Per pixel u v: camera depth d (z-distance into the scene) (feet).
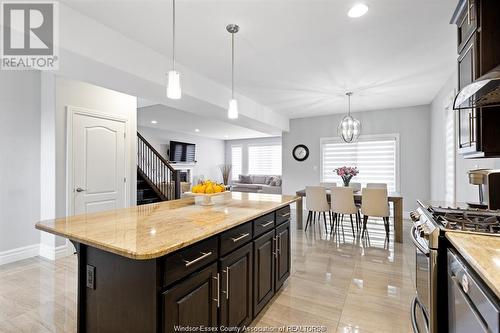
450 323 4.35
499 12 5.84
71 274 9.41
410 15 7.51
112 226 5.13
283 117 21.79
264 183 35.04
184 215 6.17
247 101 16.30
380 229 16.10
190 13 7.38
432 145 17.24
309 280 8.95
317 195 15.30
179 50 9.67
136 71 8.93
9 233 10.55
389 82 13.30
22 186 10.87
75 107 11.50
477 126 6.40
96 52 7.71
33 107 11.18
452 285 4.25
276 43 9.18
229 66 11.18
